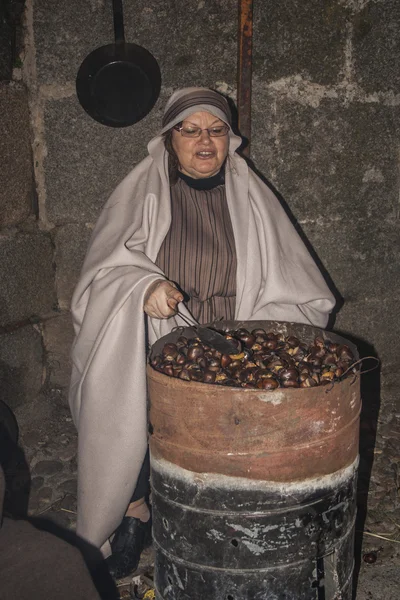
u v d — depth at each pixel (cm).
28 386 361
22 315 353
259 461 172
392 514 280
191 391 172
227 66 352
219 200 248
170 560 190
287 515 177
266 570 180
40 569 128
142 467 241
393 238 400
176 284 243
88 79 332
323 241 390
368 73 369
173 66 348
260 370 182
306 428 172
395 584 238
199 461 176
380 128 380
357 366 187
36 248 356
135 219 241
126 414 223
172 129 238
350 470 187
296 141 370
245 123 354
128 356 222
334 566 190
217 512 178
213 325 221
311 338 220
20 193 345
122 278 226
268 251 251
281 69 358
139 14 339
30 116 347
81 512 234
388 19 364
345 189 384
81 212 363
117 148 355
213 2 343
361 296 405
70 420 367
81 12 336
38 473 318
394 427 361
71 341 378
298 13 352
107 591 232
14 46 335
